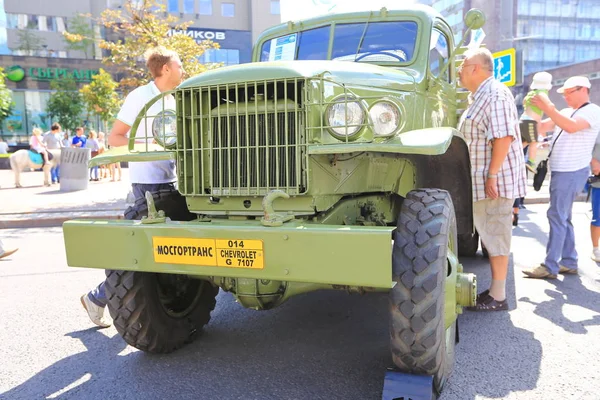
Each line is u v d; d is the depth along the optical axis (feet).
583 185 16.69
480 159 13.26
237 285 9.89
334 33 14.32
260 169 9.16
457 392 9.48
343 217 9.95
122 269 9.27
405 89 11.68
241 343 12.12
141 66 43.29
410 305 8.13
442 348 8.48
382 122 9.14
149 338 10.94
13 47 140.46
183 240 8.65
